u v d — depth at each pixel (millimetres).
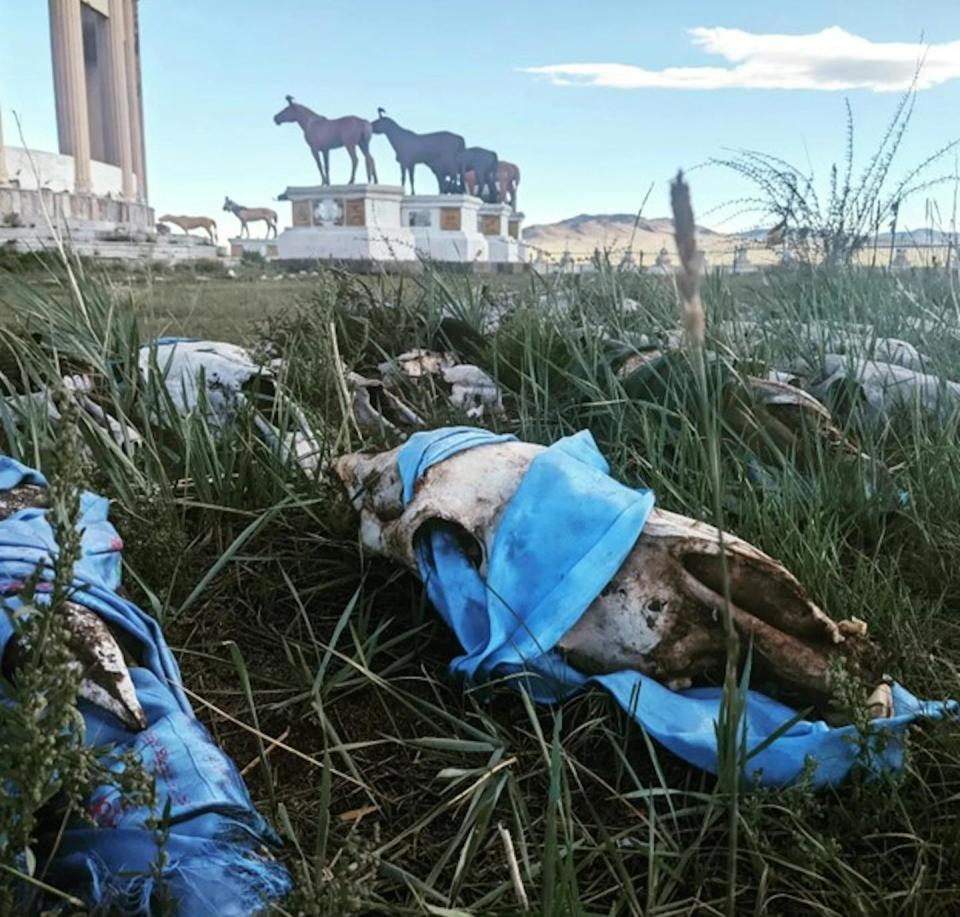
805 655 2395
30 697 1514
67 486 1697
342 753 2303
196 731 2002
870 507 3617
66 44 41844
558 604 2486
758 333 5617
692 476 3688
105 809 1771
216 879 1685
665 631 2441
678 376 4121
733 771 1608
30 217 29172
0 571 2129
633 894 1827
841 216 7430
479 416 4617
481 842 2092
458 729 2484
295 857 2018
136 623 2207
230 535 3375
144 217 47062
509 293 7051
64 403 1811
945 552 3410
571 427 4320
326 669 2744
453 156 46031
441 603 2703
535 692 2531
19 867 1675
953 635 3008
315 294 6129
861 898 1885
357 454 3301
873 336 5426
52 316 4332
